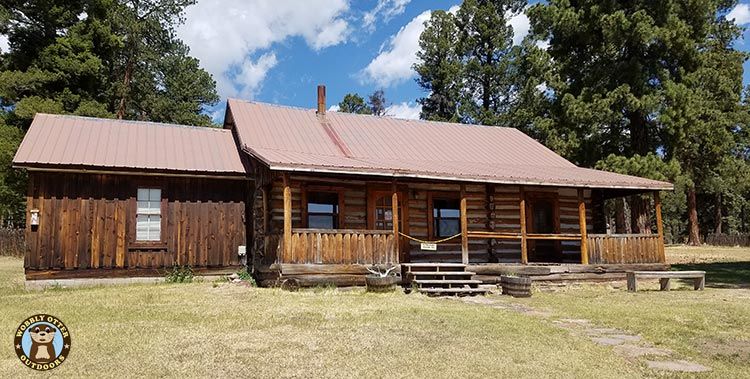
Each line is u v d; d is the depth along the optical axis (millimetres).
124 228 16062
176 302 11609
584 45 28156
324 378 6188
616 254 17578
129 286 15062
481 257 19125
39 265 15039
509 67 38594
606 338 8883
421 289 14242
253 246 17094
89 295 12812
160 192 16609
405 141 20734
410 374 6402
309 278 14016
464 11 39625
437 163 17891
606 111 25609
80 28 31203
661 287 16094
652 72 25781
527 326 9531
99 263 15672
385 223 18172
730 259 29359
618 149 27422
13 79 28266
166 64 37688
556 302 13094
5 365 6543
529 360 7223
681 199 53688
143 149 17078
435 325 9297
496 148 22094
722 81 29297
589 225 20703
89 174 15867
